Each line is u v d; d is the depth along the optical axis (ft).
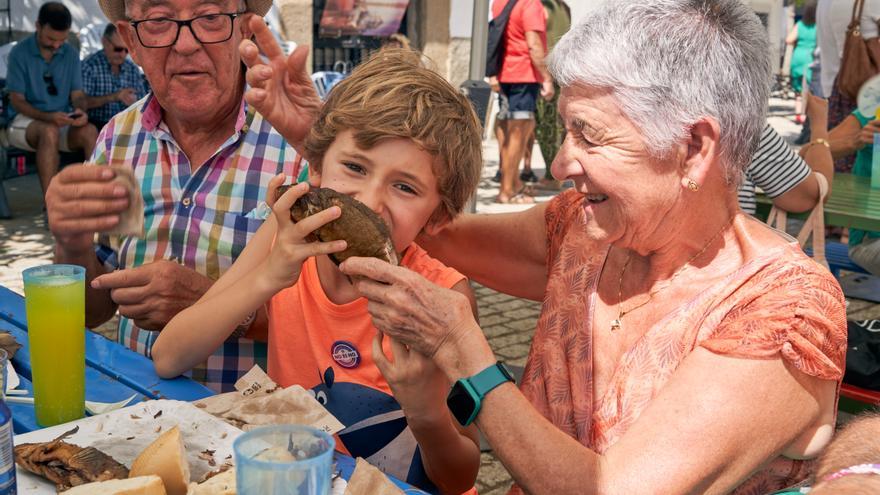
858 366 9.05
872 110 14.33
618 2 4.78
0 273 18.44
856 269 15.14
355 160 5.84
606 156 4.79
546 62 5.17
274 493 3.07
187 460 4.42
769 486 4.81
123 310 7.12
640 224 4.94
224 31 7.54
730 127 4.70
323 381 6.46
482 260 7.07
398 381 5.16
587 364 5.47
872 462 3.35
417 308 4.76
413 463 6.32
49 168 24.00
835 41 15.81
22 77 23.66
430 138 5.73
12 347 6.39
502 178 27.27
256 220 7.99
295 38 32.09
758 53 4.73
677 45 4.55
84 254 7.99
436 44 35.45
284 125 6.80
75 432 4.79
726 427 4.33
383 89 5.83
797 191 10.52
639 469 4.34
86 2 30.50
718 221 5.12
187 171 8.25
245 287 5.81
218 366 7.84
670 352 4.97
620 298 5.49
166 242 8.23
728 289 4.84
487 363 4.67
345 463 4.84
